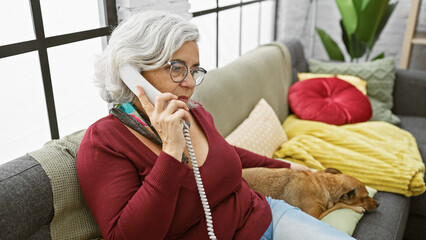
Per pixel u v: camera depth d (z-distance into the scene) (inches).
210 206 38.3
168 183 31.1
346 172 69.3
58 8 51.0
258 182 54.9
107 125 36.2
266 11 121.3
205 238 37.2
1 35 43.5
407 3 132.0
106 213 32.7
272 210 46.8
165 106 32.7
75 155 38.4
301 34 140.5
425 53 137.8
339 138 76.5
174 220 35.2
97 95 60.9
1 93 44.7
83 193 35.1
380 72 99.7
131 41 34.6
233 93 70.0
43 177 35.4
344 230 52.9
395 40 137.9
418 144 84.0
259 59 84.8
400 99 103.7
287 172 56.2
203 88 62.2
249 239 40.8
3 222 31.0
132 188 33.9
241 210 41.2
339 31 142.9
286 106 94.3
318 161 71.1
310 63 106.2
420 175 66.2
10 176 33.5
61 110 54.4
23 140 48.5
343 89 91.2
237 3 99.0
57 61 52.2
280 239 43.2
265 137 71.0
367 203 57.9
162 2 64.1
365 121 88.7
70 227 37.5
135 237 31.2
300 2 134.0
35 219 33.9
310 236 41.8
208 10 83.7
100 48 59.9
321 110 86.4
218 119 64.4
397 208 62.2
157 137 35.9
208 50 88.0
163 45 34.6
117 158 34.7
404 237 76.3
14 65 45.5
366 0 104.9
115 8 59.0
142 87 34.0
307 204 54.0
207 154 39.7
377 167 67.8
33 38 47.7
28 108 48.4
